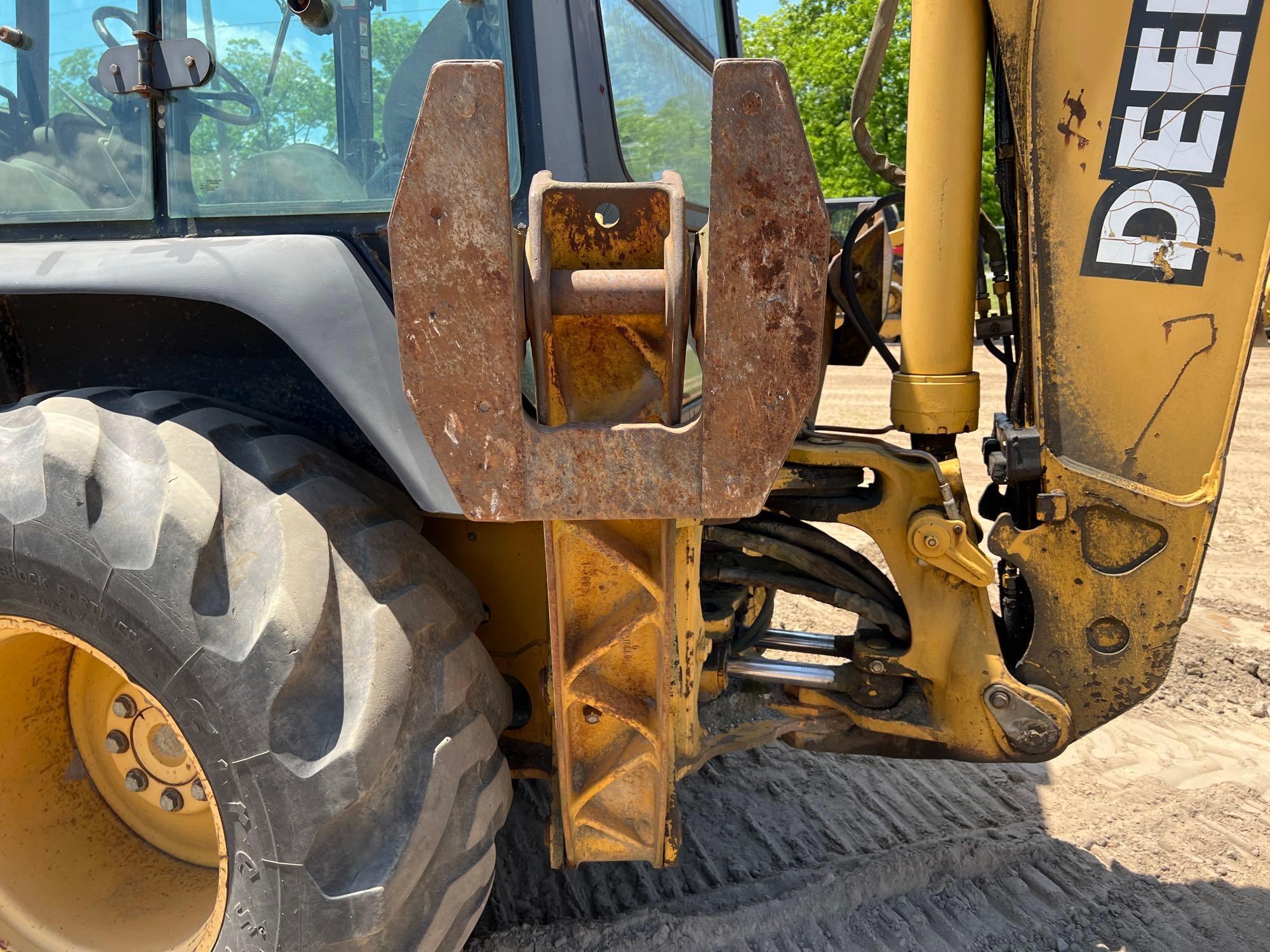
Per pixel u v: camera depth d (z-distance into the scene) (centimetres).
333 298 149
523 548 181
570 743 162
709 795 263
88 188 180
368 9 166
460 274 109
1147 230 172
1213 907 222
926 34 184
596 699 155
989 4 174
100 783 183
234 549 142
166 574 140
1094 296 177
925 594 200
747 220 105
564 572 150
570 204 115
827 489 208
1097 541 185
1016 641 210
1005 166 193
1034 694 193
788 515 214
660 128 220
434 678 148
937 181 189
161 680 142
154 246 159
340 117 168
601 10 177
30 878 170
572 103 162
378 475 175
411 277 109
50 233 183
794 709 216
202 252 154
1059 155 175
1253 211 166
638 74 206
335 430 176
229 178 173
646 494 116
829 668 215
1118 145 171
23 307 188
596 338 126
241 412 168
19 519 147
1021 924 216
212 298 148
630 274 113
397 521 159
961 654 198
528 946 199
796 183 104
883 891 223
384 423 147
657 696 157
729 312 109
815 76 1830
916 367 199
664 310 114
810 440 214
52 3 178
